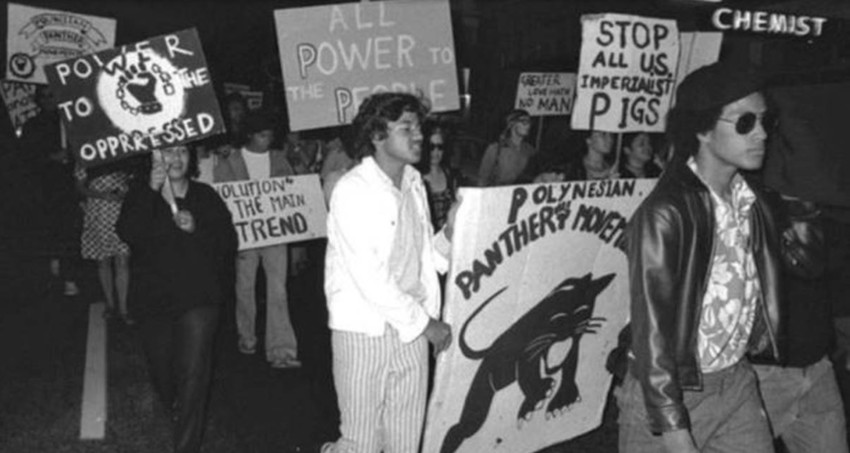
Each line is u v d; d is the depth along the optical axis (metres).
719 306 3.04
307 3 15.20
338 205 4.02
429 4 6.77
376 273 3.97
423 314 4.05
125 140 5.38
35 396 6.60
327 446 4.31
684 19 9.98
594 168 7.59
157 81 5.39
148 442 5.78
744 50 10.56
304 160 10.28
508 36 18.77
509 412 4.55
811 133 10.13
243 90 13.88
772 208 3.21
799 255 3.75
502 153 8.48
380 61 6.74
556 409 4.79
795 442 3.97
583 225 4.50
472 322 4.27
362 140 4.10
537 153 8.50
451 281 4.17
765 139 3.02
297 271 10.81
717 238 3.02
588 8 16.08
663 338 2.92
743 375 3.15
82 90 5.36
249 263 7.58
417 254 4.25
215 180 7.27
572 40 16.91
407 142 4.05
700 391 3.01
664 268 2.92
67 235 9.42
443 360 4.22
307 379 7.12
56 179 9.16
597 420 5.01
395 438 4.25
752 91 2.98
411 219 4.19
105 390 6.75
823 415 3.90
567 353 4.72
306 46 6.63
